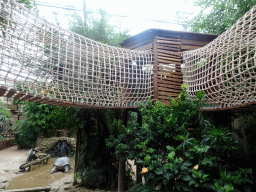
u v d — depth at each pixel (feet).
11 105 44.88
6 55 6.50
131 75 11.39
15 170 23.50
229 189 5.66
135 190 8.70
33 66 7.36
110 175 16.25
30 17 7.31
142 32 12.38
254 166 7.83
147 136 9.02
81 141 19.03
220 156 8.23
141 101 11.19
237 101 7.97
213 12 18.62
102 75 10.75
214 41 9.16
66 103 8.78
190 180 6.70
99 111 17.24
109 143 9.77
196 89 10.04
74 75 9.20
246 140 13.61
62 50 8.85
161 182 7.25
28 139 35.53
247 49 6.71
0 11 6.54
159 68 11.55
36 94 7.70
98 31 18.08
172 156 7.25
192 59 11.23
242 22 7.86
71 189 16.06
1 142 39.45
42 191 15.20
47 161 28.37
